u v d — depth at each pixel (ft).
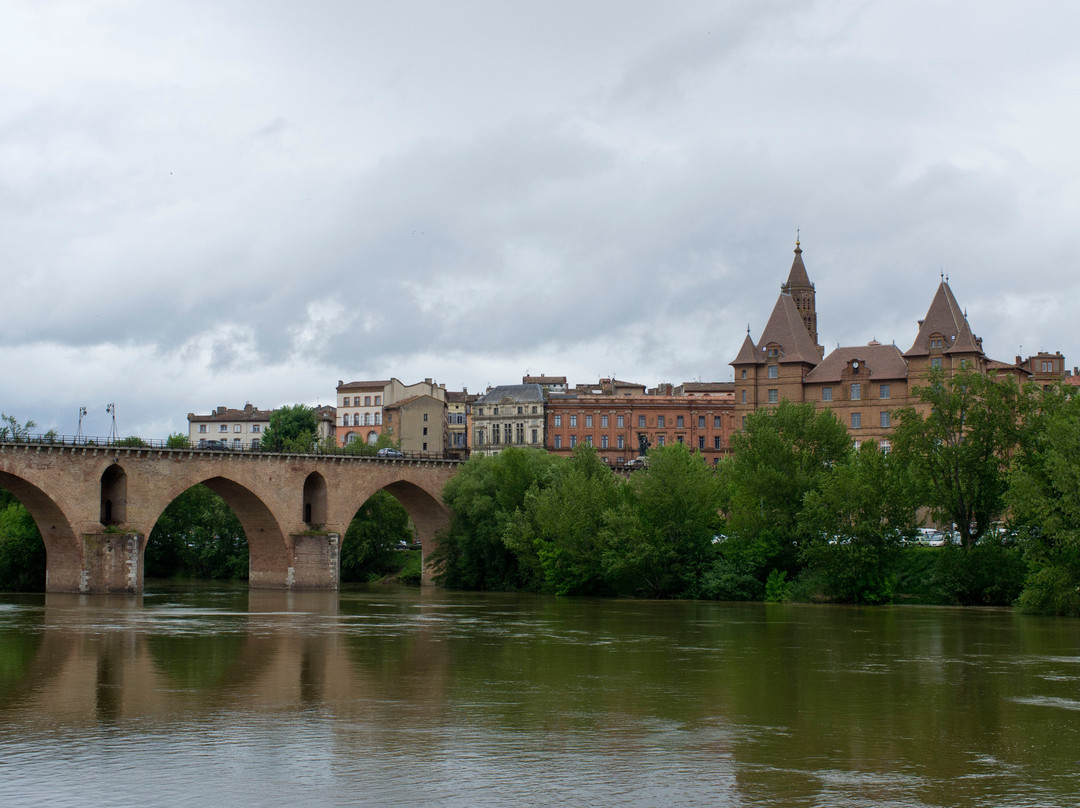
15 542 442.91
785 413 386.73
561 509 397.39
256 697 153.07
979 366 542.57
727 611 315.17
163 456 421.59
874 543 338.95
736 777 109.50
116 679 169.89
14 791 103.86
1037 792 104.83
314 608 333.01
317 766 112.88
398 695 155.12
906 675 176.76
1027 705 148.97
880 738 127.24
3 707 144.77
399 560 558.97
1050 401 336.29
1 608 326.03
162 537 563.48
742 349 583.58
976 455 343.26
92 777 108.58
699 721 136.67
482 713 141.28
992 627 258.78
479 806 99.55
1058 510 293.84
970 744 124.36
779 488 367.86
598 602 362.74
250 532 470.80
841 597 346.54
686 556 383.04
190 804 100.12
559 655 202.69
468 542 460.55
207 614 303.89
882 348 563.89
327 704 147.54
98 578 399.03
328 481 472.44
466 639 232.12
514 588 448.65
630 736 127.44
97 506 404.36
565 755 117.91
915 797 103.04
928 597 343.87
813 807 99.60
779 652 207.62
